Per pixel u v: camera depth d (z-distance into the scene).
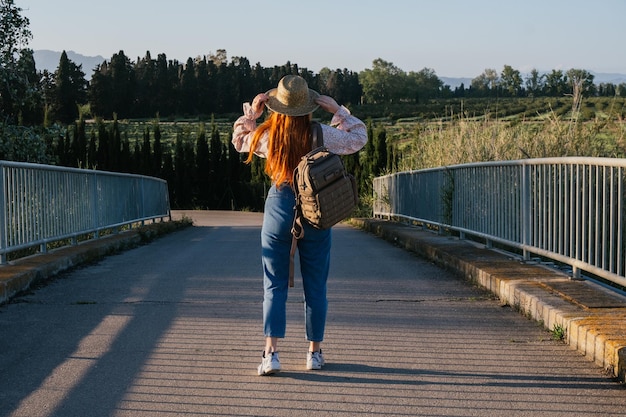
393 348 5.20
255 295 7.25
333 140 4.58
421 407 3.99
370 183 26.86
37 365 4.79
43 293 7.36
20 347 5.23
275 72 109.62
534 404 4.02
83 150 40.06
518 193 8.33
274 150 4.54
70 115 84.94
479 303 6.82
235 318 6.19
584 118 11.61
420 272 8.91
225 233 17.08
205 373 4.62
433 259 9.86
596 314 5.39
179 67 102.62
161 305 6.75
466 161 14.01
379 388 4.31
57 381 4.45
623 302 5.78
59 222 9.95
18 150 17.03
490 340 5.41
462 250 9.47
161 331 5.71
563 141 11.30
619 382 4.36
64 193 10.18
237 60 105.94
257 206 41.41
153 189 17.56
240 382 4.44
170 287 7.72
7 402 4.07
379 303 6.84
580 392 4.20
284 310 4.60
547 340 5.38
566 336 5.27
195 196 42.84
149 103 97.62
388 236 14.11
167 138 66.62
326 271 4.69
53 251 9.66
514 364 4.77
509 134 13.54
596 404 4.00
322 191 4.35
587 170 6.45
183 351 5.14
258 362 4.88
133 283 8.01
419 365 4.77
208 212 36.94
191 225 21.67
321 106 4.63
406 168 18.97
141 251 11.76
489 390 4.25
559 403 4.03
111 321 6.07
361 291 7.48
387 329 5.79
